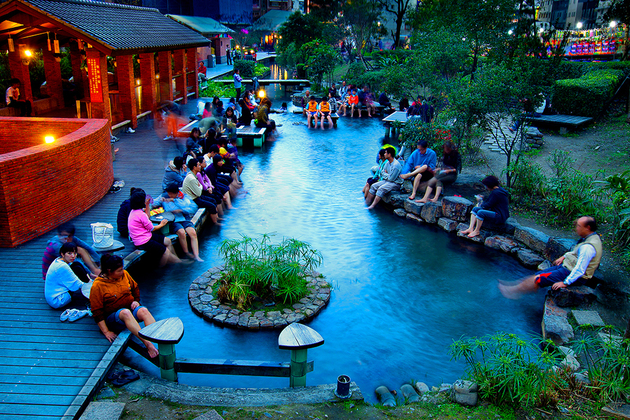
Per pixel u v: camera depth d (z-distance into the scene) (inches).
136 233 301.9
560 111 716.0
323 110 825.5
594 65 838.5
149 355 206.7
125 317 208.4
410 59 659.4
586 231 258.8
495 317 267.1
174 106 735.1
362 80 1128.2
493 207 362.0
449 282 307.3
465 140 524.4
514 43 627.5
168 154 555.5
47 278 231.6
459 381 185.6
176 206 343.6
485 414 173.2
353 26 1620.3
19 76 661.3
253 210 428.1
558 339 229.9
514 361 180.9
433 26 813.2
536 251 335.9
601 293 273.3
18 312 231.6
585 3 2738.7
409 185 454.6
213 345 233.3
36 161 311.4
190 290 281.3
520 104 442.6
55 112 713.0
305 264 310.2
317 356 230.4
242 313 256.8
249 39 2460.6
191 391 187.9
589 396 181.5
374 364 225.3
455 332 252.5
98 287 209.5
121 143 604.4
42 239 318.7
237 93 1065.5
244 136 668.1
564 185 391.5
